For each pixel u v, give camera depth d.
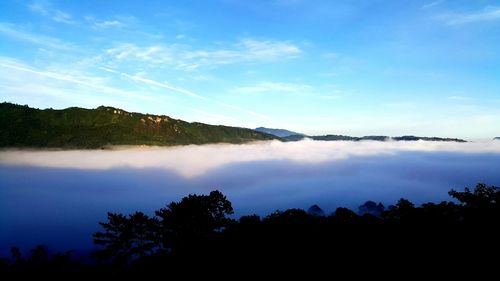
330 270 32.69
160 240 39.84
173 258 37.41
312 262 34.28
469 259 32.50
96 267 34.16
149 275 34.56
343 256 35.03
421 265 32.25
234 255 36.34
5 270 28.84
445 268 31.41
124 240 38.31
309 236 40.09
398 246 36.19
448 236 37.28
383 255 34.62
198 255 36.97
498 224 38.12
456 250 34.25
